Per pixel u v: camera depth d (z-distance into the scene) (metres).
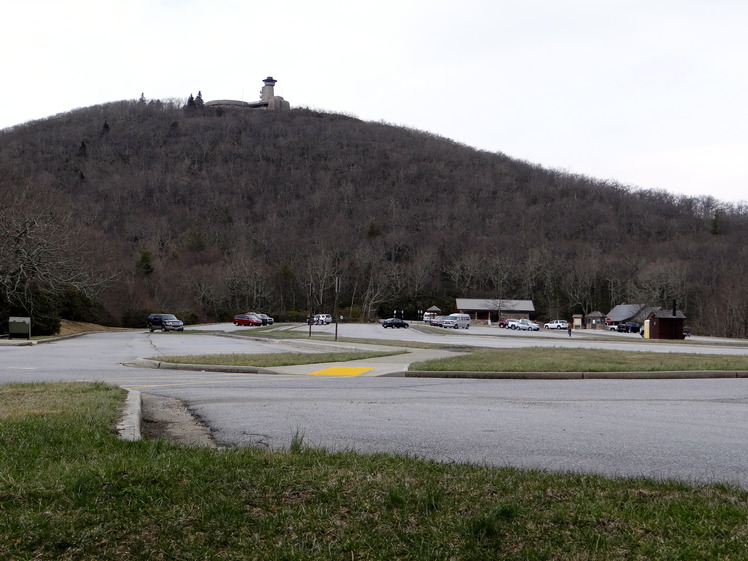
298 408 10.70
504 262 127.38
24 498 4.77
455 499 4.90
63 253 53.94
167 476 5.30
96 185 151.25
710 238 134.12
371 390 13.40
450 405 11.12
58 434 7.22
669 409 10.84
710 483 5.88
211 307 99.81
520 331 76.81
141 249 103.31
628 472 6.50
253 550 3.98
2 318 44.06
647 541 4.14
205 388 13.62
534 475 5.81
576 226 150.62
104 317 70.06
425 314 108.31
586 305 123.88
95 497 4.79
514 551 3.97
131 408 9.70
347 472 5.60
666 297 106.44
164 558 3.90
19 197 56.25
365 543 4.07
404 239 139.88
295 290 119.06
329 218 148.62
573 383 15.06
